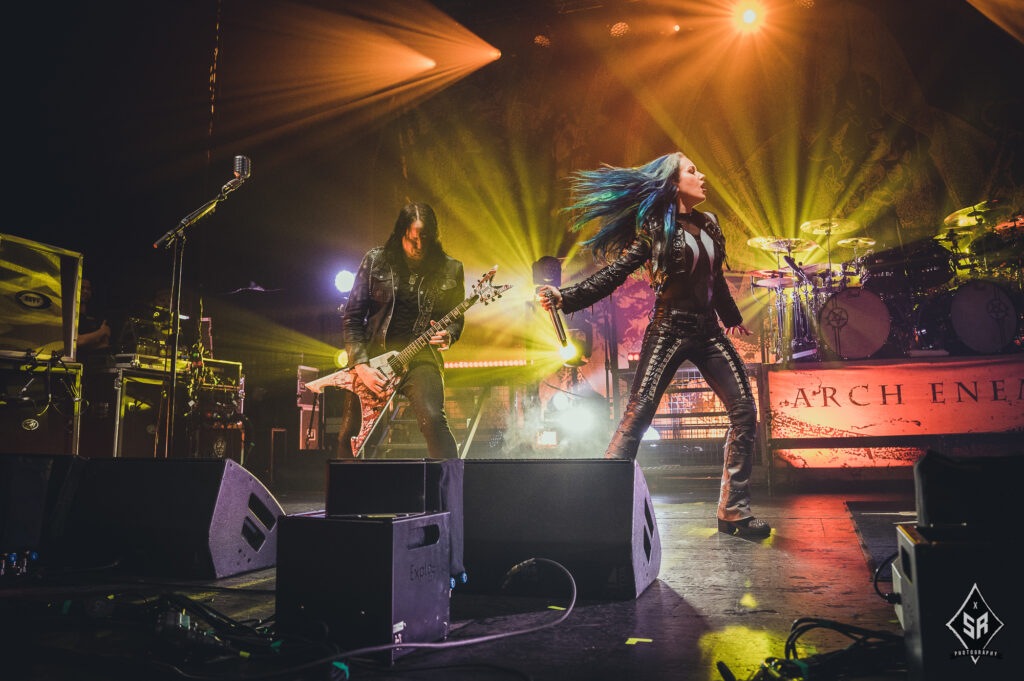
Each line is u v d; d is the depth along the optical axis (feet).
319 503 16.92
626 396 22.39
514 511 7.24
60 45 19.16
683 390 20.38
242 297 27.61
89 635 5.80
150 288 22.08
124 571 8.61
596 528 6.94
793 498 16.35
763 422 18.24
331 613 5.32
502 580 7.24
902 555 4.00
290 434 24.93
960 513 4.14
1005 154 28.55
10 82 18.04
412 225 10.87
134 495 8.71
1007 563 3.31
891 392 17.63
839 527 11.39
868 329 20.34
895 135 29.96
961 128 29.22
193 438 18.98
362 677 4.77
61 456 9.09
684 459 21.67
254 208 27.30
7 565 8.22
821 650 5.07
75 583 7.97
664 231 9.39
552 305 9.09
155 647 5.18
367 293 10.97
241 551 8.60
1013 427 16.92
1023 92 28.63
